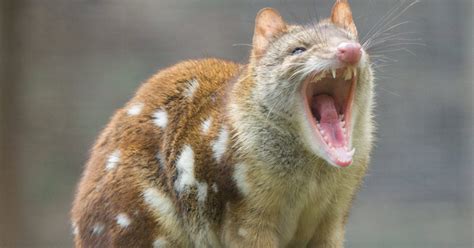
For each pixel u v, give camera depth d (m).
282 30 9.47
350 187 9.20
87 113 14.49
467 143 13.91
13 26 14.30
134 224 9.41
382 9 13.69
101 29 14.49
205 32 14.29
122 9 14.44
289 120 9.02
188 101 9.62
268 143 8.99
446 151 13.91
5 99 14.28
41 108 14.46
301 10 14.01
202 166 9.20
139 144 9.59
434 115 13.93
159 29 14.39
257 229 9.05
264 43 9.43
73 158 14.49
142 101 9.87
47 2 14.41
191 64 10.10
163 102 9.73
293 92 8.96
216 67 10.02
